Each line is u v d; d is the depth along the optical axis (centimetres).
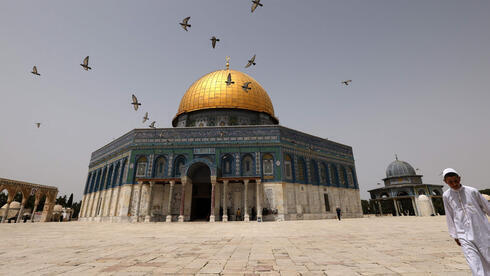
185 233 1348
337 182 3453
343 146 3762
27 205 5434
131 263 587
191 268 529
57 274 488
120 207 2838
